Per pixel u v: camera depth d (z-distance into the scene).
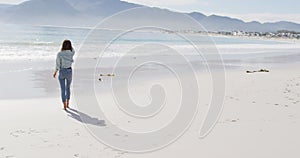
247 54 31.47
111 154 4.99
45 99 9.21
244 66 20.09
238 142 5.52
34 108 8.01
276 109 8.00
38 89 10.82
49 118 7.07
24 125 6.45
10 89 10.55
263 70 16.81
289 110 7.91
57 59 7.73
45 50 26.59
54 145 5.34
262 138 5.70
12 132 5.96
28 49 26.69
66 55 7.75
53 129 6.25
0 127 6.23
